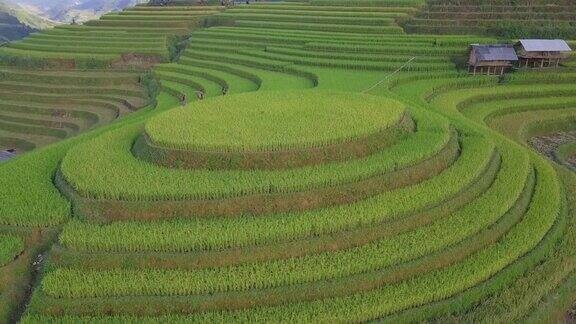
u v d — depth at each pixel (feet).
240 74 150.51
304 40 169.58
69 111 157.17
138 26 226.79
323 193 64.34
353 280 53.52
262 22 204.13
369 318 50.72
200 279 52.90
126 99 162.71
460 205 67.21
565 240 64.18
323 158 72.18
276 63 151.74
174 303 50.83
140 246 56.18
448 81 132.98
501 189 70.85
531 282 56.59
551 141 111.04
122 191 62.64
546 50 135.64
